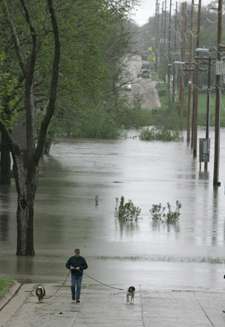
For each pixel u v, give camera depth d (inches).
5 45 3036.4
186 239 3201.3
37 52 2938.0
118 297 2134.6
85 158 7209.6
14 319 1822.1
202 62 7800.2
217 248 3024.1
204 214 3885.3
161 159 7229.3
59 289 2235.5
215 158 5118.1
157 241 3142.2
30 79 2709.2
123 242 3097.9
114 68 5674.2
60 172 5846.5
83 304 2027.6
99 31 3435.0
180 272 2571.4
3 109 2578.7
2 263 2657.5
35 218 3629.4
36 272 2511.1
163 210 3853.3
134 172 5954.7
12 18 2871.6
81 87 3508.9
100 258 2780.5
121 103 7544.3
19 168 2775.6
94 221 3585.1
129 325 1765.5
